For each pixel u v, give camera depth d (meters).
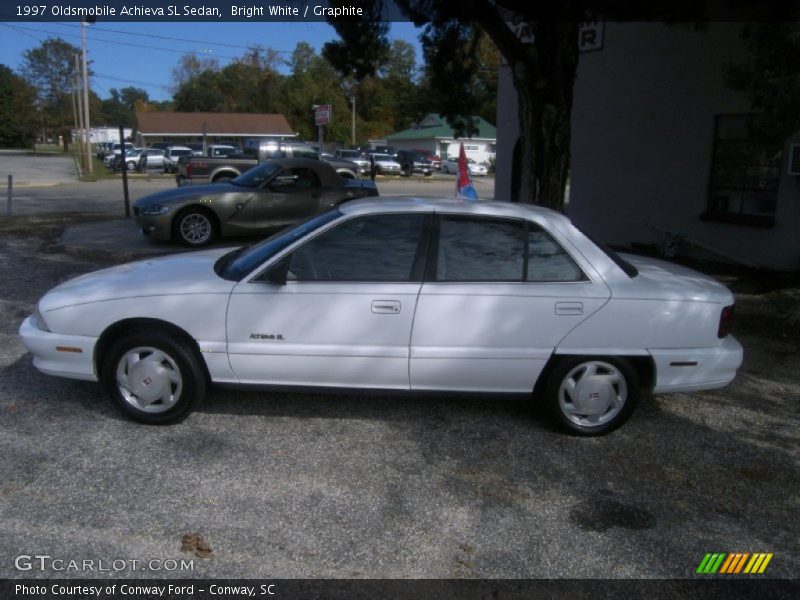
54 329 4.50
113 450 4.21
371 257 4.43
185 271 4.72
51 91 77.38
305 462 4.14
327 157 34.16
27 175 37.38
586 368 4.45
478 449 4.38
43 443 4.27
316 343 4.39
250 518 3.54
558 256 4.45
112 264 10.05
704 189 10.57
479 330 4.36
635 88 11.30
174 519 3.51
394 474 4.03
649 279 4.58
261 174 11.84
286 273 4.38
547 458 4.29
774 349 6.63
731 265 10.33
